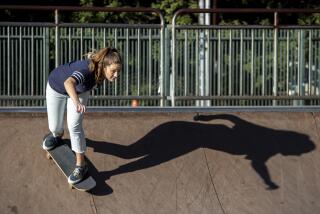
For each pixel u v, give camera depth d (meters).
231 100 15.62
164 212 11.02
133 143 12.23
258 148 12.41
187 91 15.42
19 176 11.38
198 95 15.46
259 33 15.66
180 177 11.66
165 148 12.20
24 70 15.12
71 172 11.31
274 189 11.66
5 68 15.09
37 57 15.12
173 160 11.97
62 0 26.14
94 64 10.39
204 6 23.17
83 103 10.88
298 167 12.13
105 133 12.37
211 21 22.59
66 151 11.74
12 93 15.12
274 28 15.70
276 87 15.78
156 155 12.03
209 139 12.46
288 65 15.84
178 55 15.34
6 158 11.66
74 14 25.23
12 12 25.11
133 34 15.23
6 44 15.06
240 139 12.54
